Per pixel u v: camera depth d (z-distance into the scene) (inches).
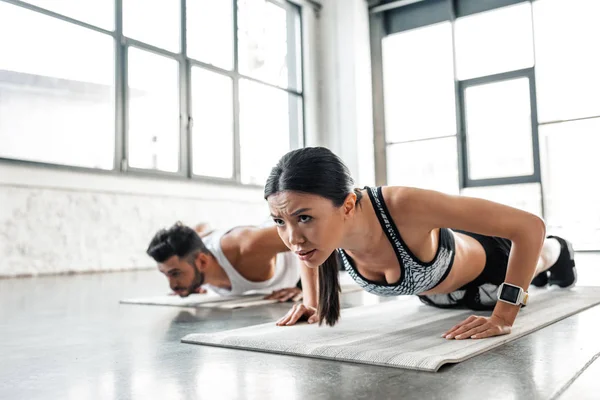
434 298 80.3
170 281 98.3
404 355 45.4
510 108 282.7
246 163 283.4
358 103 315.3
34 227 189.5
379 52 322.3
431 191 57.2
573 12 265.9
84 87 214.5
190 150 249.8
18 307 95.2
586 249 251.0
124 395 37.4
